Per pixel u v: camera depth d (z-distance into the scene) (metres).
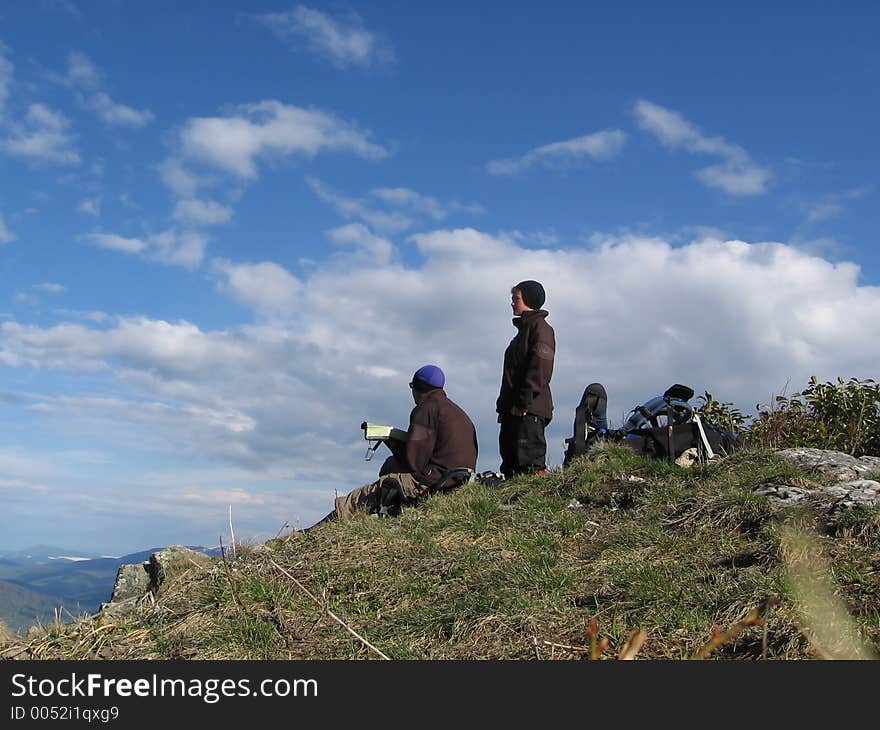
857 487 6.77
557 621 5.09
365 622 5.46
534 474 8.95
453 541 7.05
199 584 6.24
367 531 7.31
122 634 5.45
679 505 7.09
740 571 5.40
